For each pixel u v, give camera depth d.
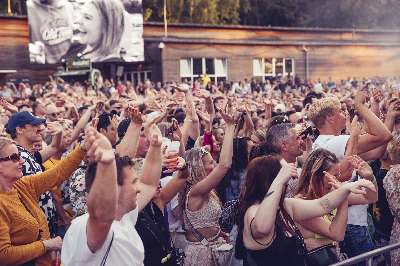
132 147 5.17
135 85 35.97
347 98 10.73
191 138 8.26
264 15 60.41
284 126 5.79
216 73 35.91
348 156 5.19
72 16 32.44
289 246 4.39
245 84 32.91
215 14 53.53
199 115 8.47
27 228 4.68
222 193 7.14
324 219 4.84
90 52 32.94
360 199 5.13
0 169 4.64
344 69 40.91
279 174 4.38
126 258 3.60
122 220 3.73
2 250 4.46
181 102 10.85
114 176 3.27
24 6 50.53
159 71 34.41
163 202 5.11
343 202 4.69
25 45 32.56
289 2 59.44
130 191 3.71
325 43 39.88
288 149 5.73
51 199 5.74
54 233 5.77
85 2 32.69
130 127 5.23
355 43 41.19
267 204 4.29
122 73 35.56
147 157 4.55
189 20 52.66
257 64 37.50
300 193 5.06
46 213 5.64
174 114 9.25
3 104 10.44
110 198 3.27
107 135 6.10
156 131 4.57
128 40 33.78
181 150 7.04
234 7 56.66
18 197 4.78
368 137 6.06
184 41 34.59
